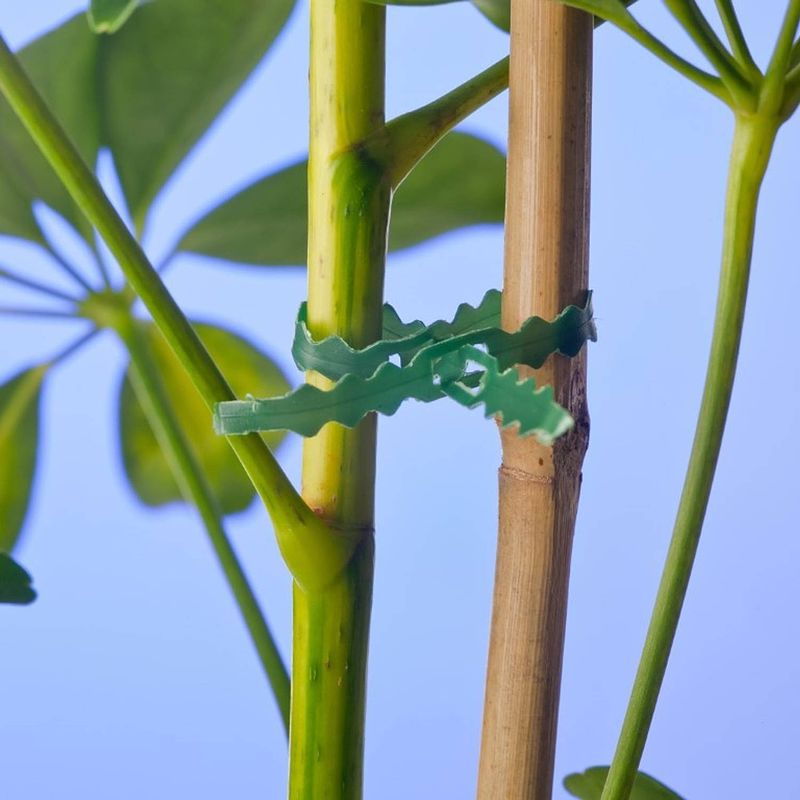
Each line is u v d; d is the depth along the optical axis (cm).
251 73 54
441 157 52
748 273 39
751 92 39
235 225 54
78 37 53
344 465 42
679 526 40
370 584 42
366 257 41
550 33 40
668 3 38
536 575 41
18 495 56
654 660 40
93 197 41
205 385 41
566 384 41
